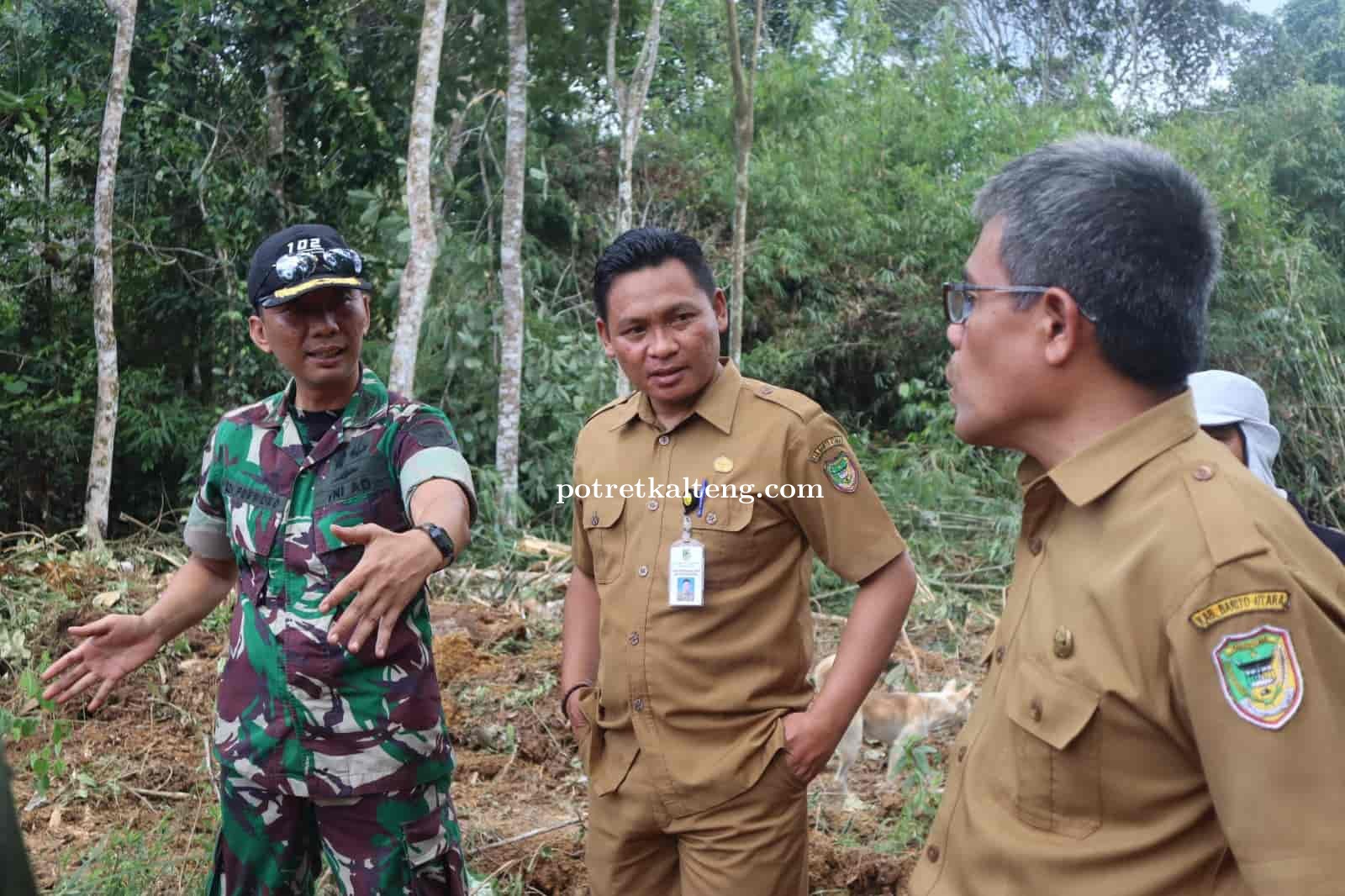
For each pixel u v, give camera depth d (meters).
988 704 1.49
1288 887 1.15
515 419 8.86
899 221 12.99
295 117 10.97
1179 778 1.29
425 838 2.34
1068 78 18.94
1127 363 1.37
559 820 3.93
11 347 10.86
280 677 2.27
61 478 10.92
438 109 10.88
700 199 13.30
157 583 6.36
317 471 2.30
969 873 1.44
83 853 3.50
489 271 10.49
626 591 2.32
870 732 4.05
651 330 2.26
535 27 10.48
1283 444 11.20
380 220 10.17
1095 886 1.32
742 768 2.21
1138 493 1.35
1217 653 1.21
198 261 11.19
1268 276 11.53
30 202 10.37
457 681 5.11
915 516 8.74
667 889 2.38
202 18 10.57
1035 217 1.39
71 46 10.44
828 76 14.23
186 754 4.40
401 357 7.59
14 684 4.96
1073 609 1.37
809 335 12.79
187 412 10.75
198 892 3.18
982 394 1.46
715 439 2.31
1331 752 1.17
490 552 7.70
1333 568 1.29
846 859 3.52
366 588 1.95
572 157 12.52
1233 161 13.02
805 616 2.35
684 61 13.97
